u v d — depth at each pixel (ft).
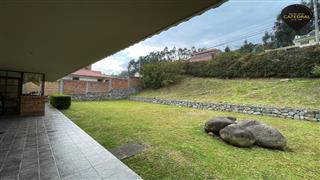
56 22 9.16
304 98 28.58
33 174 8.61
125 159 12.59
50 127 19.54
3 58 19.10
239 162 12.01
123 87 70.74
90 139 14.78
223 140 16.29
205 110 36.22
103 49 14.33
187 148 14.28
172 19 8.26
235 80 48.14
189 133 18.74
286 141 15.05
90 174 8.74
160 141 15.93
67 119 24.84
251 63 45.19
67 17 8.52
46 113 30.63
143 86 73.82
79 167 9.48
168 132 19.08
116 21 8.77
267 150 14.29
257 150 14.24
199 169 10.96
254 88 39.11
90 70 89.81
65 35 11.16
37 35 11.33
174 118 27.45
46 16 8.47
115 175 8.69
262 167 11.35
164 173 10.50
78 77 75.61
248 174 10.46
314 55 34.81
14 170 9.00
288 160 12.43
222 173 10.52
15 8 7.62
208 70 56.80
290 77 37.88
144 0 6.58
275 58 41.04
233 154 13.34
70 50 15.01
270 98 32.24
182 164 11.60
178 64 64.80
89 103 52.75
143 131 19.48
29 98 27.91
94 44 12.96
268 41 74.59
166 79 63.41
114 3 6.96
